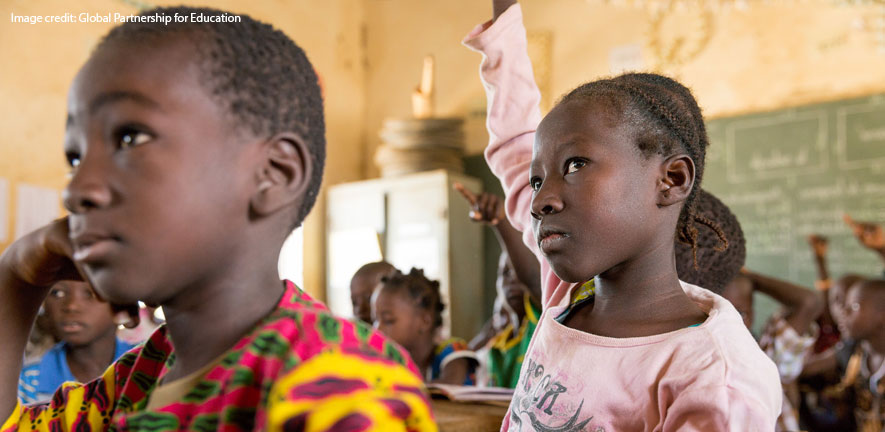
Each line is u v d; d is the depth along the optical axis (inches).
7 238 127.7
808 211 147.3
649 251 26.4
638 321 26.3
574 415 25.8
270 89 16.2
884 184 139.9
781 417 88.0
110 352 60.9
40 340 60.2
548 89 175.0
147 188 14.5
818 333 116.0
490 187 179.6
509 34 43.4
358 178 199.6
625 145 25.8
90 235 14.6
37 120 134.3
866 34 144.3
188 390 15.4
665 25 164.1
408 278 88.0
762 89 153.7
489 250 175.3
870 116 142.3
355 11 203.9
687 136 27.2
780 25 152.9
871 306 91.0
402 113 198.1
